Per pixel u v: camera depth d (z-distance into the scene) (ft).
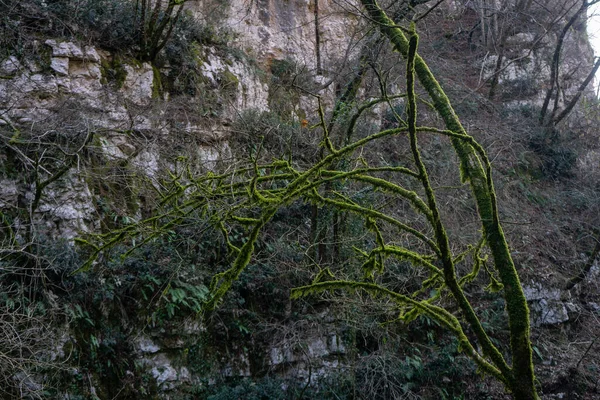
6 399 20.63
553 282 40.68
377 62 31.60
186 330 27.55
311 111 41.86
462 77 52.65
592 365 37.24
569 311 40.75
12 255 23.30
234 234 31.07
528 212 44.70
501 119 50.34
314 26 45.44
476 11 57.06
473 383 33.27
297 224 32.27
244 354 29.37
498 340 35.81
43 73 28.02
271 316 30.55
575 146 52.65
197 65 34.76
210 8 39.32
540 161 50.26
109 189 27.55
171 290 27.04
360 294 29.73
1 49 27.22
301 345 29.43
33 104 27.12
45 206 25.00
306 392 29.45
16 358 20.01
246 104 37.24
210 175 19.65
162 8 34.88
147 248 27.50
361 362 30.04
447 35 55.31
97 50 30.71
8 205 24.16
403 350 32.99
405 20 31.76
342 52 44.16
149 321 26.50
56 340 22.41
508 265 15.90
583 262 43.75
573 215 46.78
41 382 21.59
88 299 24.67
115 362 24.85
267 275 30.83
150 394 25.53
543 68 57.62
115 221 27.09
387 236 32.01
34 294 22.66
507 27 53.72
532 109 53.67
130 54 31.96
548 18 59.67
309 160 32.65
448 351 33.68
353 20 46.19
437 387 31.96
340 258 29.76
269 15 43.73
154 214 28.55
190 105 32.78
